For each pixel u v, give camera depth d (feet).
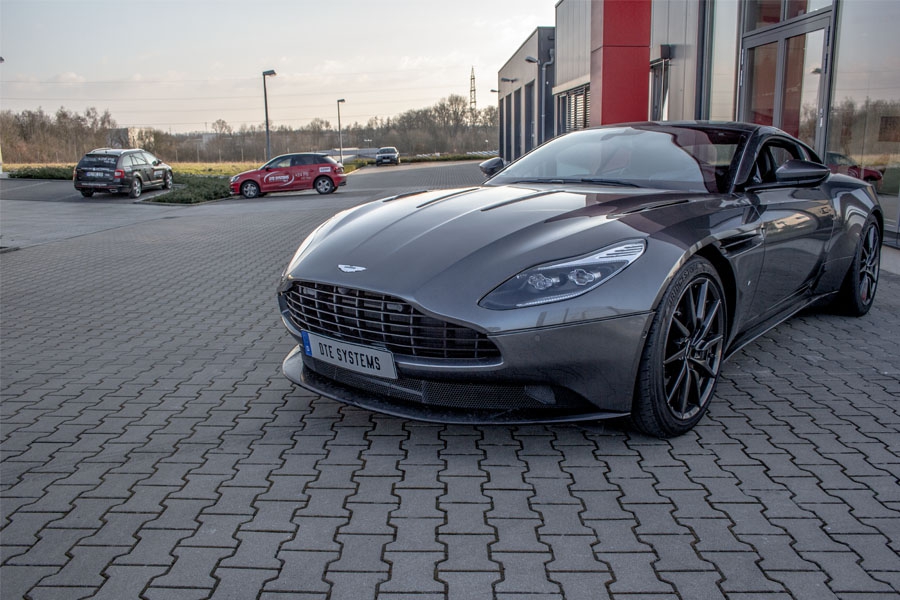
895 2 22.31
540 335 7.56
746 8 31.96
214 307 17.67
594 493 7.48
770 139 11.75
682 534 6.64
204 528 6.94
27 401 10.85
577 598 5.69
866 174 24.26
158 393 11.14
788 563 6.13
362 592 5.83
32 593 5.92
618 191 10.25
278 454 8.68
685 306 8.70
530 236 8.34
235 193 69.26
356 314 8.43
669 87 41.50
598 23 38.47
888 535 6.56
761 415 9.61
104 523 7.09
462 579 5.98
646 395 8.23
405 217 9.68
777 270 10.87
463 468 8.16
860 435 8.87
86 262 25.99
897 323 14.26
